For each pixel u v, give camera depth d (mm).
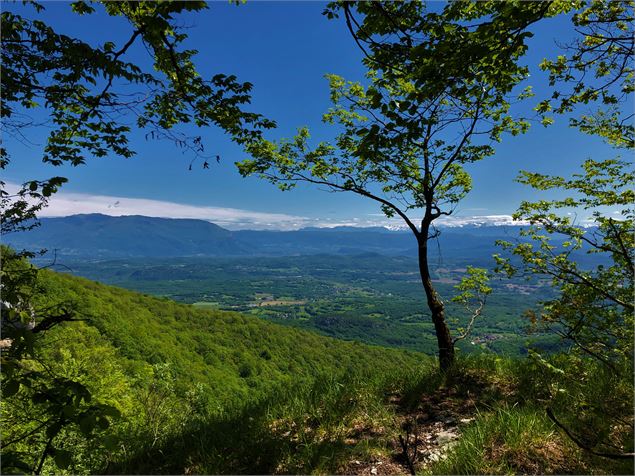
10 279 2820
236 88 4625
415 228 7051
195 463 3746
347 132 7020
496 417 3734
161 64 4652
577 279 4465
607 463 2719
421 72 3096
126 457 4020
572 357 3994
